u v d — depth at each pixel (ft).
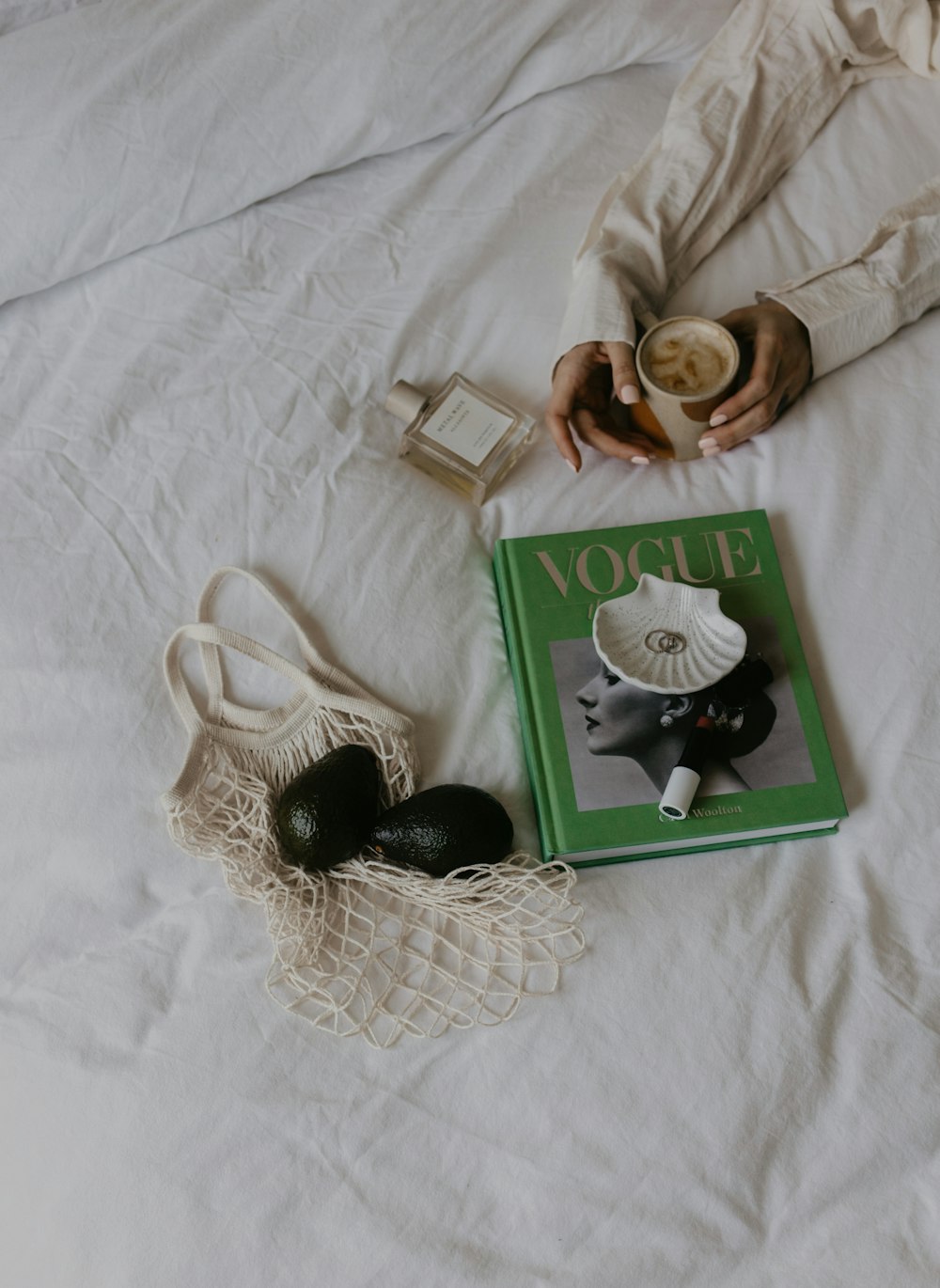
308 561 2.59
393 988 2.23
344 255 3.00
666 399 2.56
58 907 2.33
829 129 3.16
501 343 2.94
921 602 2.53
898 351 2.86
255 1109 2.12
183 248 3.00
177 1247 2.05
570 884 2.25
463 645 2.55
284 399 2.79
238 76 2.82
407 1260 2.03
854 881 2.33
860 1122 2.13
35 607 2.56
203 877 2.34
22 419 2.86
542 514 2.72
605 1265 2.03
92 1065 2.19
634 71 3.25
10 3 2.85
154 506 2.67
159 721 2.46
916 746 2.42
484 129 3.17
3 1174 2.18
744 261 3.01
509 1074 2.14
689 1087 2.13
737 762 2.37
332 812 2.24
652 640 2.45
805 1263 2.05
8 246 2.83
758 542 2.59
